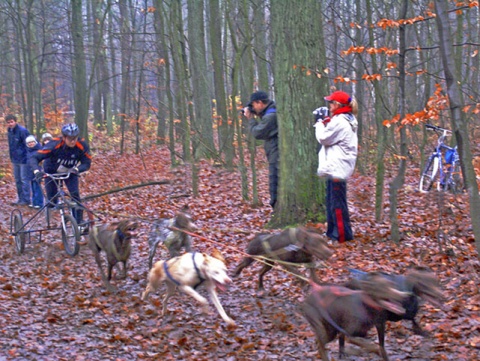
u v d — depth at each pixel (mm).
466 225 10500
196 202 14648
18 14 23734
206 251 10227
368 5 11398
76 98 22781
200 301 7109
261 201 13938
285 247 7625
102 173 20312
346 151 9258
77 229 10094
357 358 6105
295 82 10555
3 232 12516
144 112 35844
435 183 13312
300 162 10703
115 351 6613
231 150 18594
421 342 6344
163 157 23969
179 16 18078
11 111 35281
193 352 6520
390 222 10539
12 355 6340
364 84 20875
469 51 16562
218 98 22094
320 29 10688
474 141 19594
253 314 7516
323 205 10820
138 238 11594
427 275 5375
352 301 5254
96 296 8453
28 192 15703
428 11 12367
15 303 8102
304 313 5508
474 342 6184
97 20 28578
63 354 6469
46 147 10398
